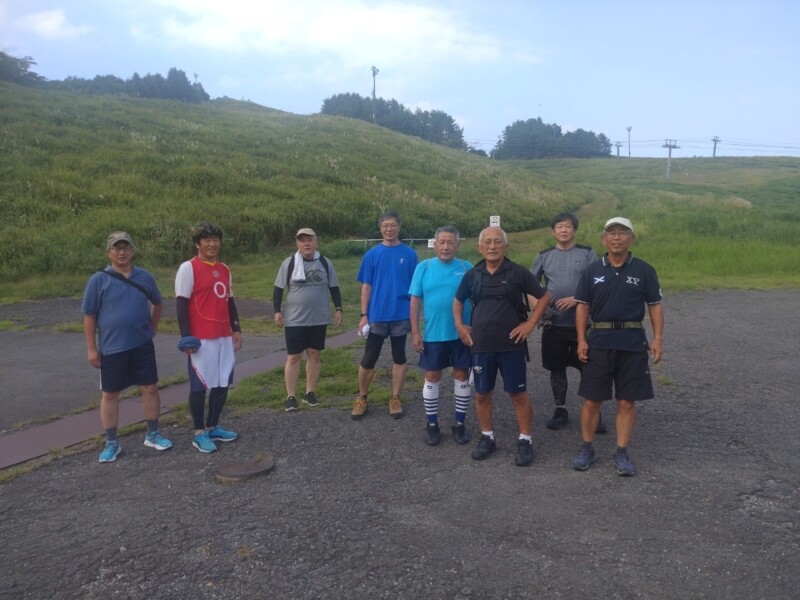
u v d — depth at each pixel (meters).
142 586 3.51
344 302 13.41
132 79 78.00
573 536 3.92
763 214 30.12
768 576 3.47
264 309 12.89
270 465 5.00
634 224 24.73
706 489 4.52
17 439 5.78
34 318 12.11
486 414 5.18
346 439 5.66
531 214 37.25
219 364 5.52
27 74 58.81
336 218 25.92
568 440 5.57
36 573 3.65
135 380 5.36
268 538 3.96
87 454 5.43
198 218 21.50
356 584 3.47
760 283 15.71
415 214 30.38
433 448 5.43
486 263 5.09
